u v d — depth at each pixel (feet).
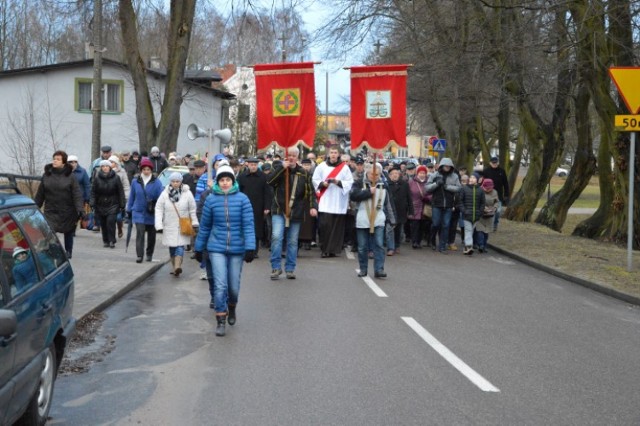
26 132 98.22
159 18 83.61
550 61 70.79
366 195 42.83
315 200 43.01
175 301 35.22
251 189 48.52
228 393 20.56
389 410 19.15
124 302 34.78
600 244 61.93
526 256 53.83
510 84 77.51
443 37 76.48
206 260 31.55
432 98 108.27
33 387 15.92
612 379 22.74
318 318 31.32
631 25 58.65
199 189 48.98
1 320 12.92
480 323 31.07
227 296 29.17
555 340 28.19
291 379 22.00
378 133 44.68
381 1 80.94
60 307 18.74
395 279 43.24
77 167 53.06
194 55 126.72
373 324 30.25
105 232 53.21
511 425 18.15
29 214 18.78
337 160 52.70
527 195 93.76
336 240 52.85
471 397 20.43
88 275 40.22
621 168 60.75
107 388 20.99
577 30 59.31
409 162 72.54
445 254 58.03
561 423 18.39
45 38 156.66
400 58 96.63
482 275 46.32
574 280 44.09
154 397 20.16
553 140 91.25
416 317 31.94
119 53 141.38
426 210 60.70
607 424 18.42
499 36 66.44
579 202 176.76
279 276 43.60
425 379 22.17
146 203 45.65
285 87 43.96
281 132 44.09
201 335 28.02
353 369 23.20
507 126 109.09
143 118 78.69
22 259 16.75
